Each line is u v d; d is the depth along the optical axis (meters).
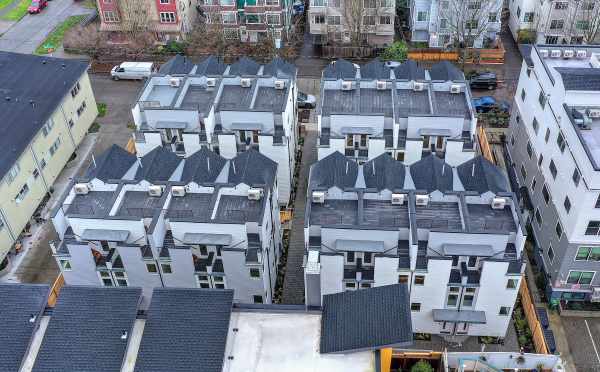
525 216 61.66
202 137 62.62
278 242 58.62
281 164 63.88
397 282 47.75
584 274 52.00
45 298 39.47
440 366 42.47
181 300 37.91
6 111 66.50
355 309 37.72
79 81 74.25
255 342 37.38
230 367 36.09
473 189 52.06
